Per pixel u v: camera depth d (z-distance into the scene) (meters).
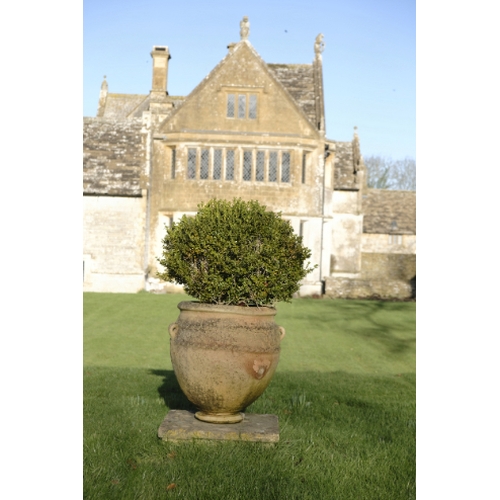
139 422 5.93
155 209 26.17
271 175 25.73
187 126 25.70
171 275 5.86
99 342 14.70
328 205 27.91
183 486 4.46
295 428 5.90
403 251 40.62
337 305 23.09
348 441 5.65
